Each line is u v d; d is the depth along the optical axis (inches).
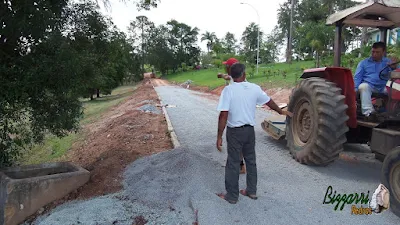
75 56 255.1
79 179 228.2
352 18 237.9
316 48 1168.2
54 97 270.5
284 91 796.6
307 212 163.5
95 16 283.9
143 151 288.0
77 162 348.5
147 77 3818.9
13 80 241.3
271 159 251.9
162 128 396.5
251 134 171.5
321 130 205.9
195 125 413.4
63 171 263.9
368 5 211.5
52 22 238.4
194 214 166.2
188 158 228.5
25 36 237.0
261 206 170.1
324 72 228.1
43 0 235.3
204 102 746.8
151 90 1314.0
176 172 217.5
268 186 197.0
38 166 259.1
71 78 253.0
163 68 3946.9
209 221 155.6
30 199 210.5
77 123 307.9
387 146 176.4
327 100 204.2
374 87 223.1
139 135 363.9
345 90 214.1
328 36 1169.4
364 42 1132.5
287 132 255.8
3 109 260.7
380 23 249.4
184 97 907.4
